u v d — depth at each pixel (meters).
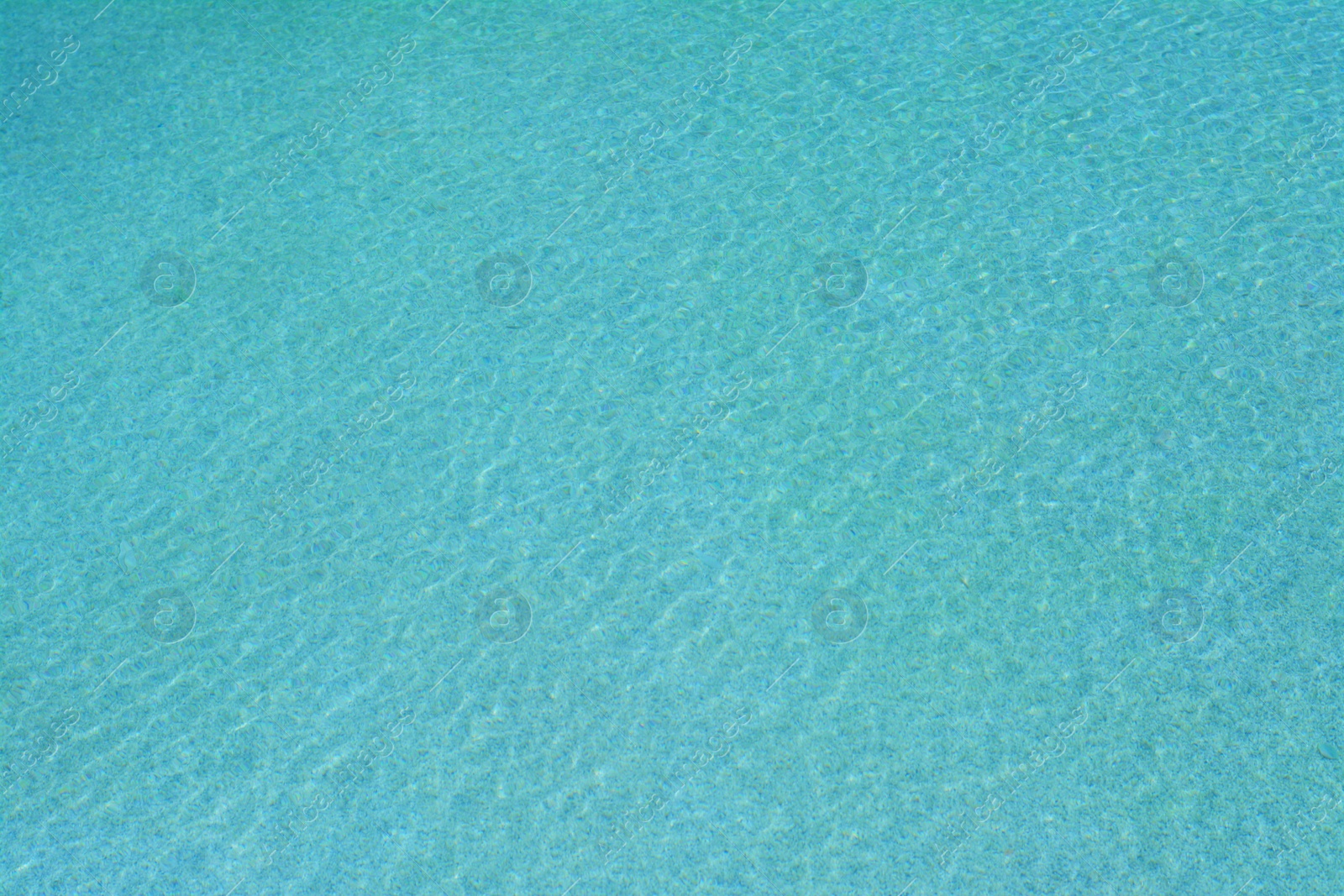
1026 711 5.29
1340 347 6.42
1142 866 4.81
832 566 5.87
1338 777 4.98
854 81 8.44
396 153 8.10
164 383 6.80
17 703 5.52
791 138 8.05
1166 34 8.49
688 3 9.24
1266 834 4.86
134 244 7.54
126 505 6.25
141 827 5.12
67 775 5.28
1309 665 5.32
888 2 9.09
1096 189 7.46
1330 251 6.89
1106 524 5.89
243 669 5.62
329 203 7.78
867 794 5.10
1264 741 5.11
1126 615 5.56
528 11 9.27
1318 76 8.00
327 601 5.86
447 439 6.50
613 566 5.94
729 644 5.62
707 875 4.90
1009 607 5.64
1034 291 6.93
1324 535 5.73
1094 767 5.11
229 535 6.12
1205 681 5.31
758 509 6.11
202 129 8.34
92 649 5.70
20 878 4.98
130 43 9.10
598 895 4.87
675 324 6.97
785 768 5.19
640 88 8.49
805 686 5.45
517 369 6.81
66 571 5.99
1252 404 6.25
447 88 8.59
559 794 5.17
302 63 8.85
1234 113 7.82
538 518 6.15
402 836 5.08
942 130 7.98
